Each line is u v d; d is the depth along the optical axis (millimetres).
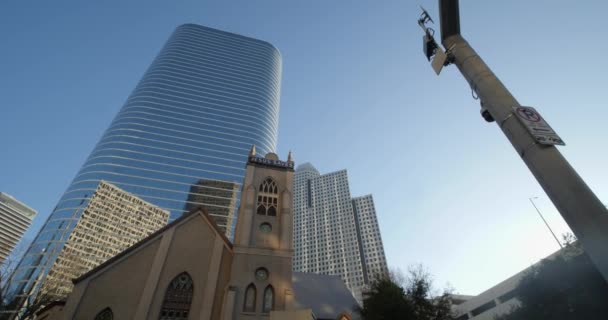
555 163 5094
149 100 158500
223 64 190250
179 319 31891
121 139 142750
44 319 37875
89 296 31875
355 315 43531
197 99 167375
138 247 36000
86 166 136000
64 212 115812
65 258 100250
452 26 7629
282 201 41719
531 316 39688
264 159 45969
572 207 4672
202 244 37562
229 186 143500
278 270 35312
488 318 57844
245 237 37031
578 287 34688
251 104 177750
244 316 31484
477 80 6664
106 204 120625
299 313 25391
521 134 5613
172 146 147125
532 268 41000
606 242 4176
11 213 165750
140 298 32406
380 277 44062
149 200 130125
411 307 39031
